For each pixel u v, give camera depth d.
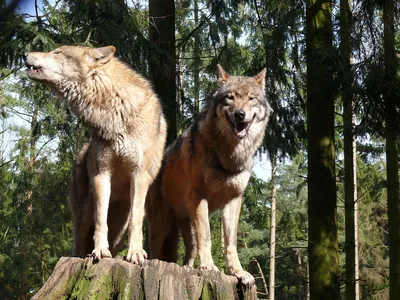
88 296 5.22
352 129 11.97
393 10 11.63
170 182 7.75
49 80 6.56
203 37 14.08
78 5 9.73
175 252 8.49
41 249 23.80
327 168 11.37
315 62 10.88
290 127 12.45
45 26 9.38
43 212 21.09
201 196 7.14
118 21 9.99
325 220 11.26
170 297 5.27
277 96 12.23
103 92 6.52
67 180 20.00
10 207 22.23
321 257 11.19
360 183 26.41
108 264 5.46
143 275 5.37
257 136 7.29
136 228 6.43
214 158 7.05
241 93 7.10
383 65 11.00
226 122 6.98
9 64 9.52
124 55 9.80
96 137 6.62
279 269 43.97
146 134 6.66
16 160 21.06
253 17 13.80
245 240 41.25
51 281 5.53
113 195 7.11
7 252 22.92
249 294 6.28
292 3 12.23
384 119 11.00
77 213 7.63
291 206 39.16
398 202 13.65
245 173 7.19
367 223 29.78
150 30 11.41
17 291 25.14
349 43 11.89
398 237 13.52
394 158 13.74
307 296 37.03
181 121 12.90
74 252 7.59
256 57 12.95
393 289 13.44
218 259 23.88
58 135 17.97
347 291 14.42
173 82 10.95
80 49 6.63
